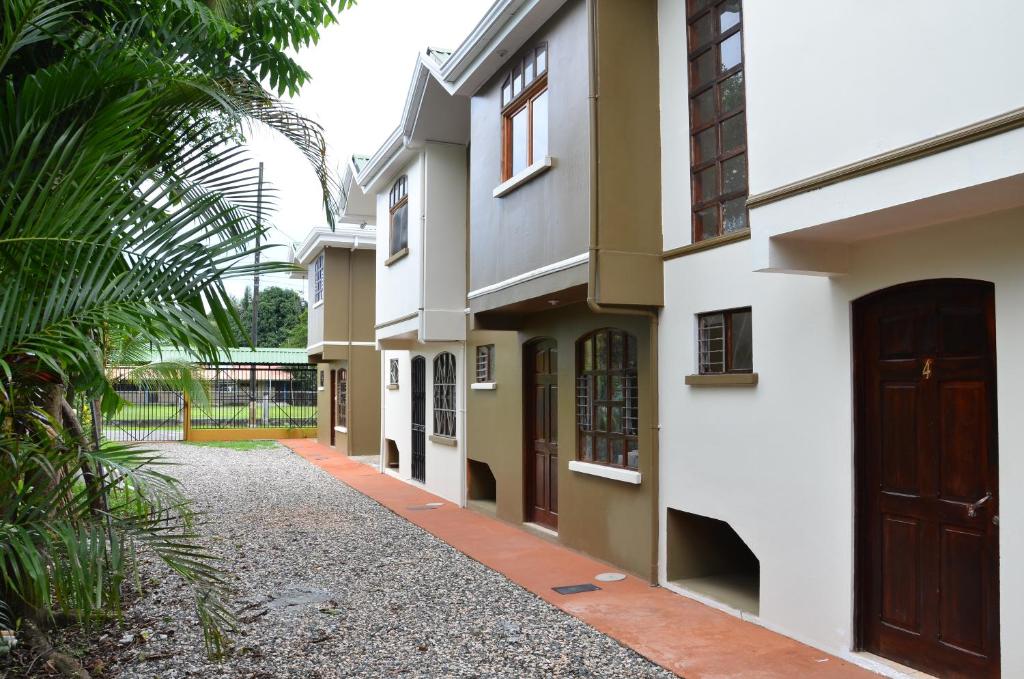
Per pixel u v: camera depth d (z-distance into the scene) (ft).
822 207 14.32
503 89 27.45
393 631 18.56
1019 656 12.89
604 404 25.39
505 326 30.09
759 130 15.96
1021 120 10.98
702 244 20.36
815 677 15.30
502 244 26.91
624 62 21.91
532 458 31.19
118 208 12.84
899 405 15.51
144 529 12.39
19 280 11.33
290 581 23.27
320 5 22.29
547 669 16.03
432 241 36.60
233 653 17.10
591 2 21.59
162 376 36.60
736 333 19.93
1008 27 11.35
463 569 24.71
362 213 53.67
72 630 18.28
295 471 51.96
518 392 31.55
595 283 21.03
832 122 14.24
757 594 20.52
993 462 13.70
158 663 16.51
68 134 12.89
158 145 14.92
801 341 17.39
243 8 21.50
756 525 18.65
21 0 12.47
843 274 16.21
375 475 49.80
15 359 12.60
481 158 29.07
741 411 19.17
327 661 16.61
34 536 11.29
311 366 87.25
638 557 23.11
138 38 16.03
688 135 21.22
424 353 43.47
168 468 52.65
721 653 16.72
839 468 16.40
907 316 15.38
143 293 12.18
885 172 13.14
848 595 16.16
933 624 14.73
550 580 23.00
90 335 12.22
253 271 13.41
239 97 16.67
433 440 40.83
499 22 25.32
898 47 13.03
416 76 33.27
